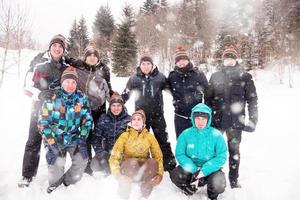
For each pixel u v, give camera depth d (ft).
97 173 15.03
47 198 12.56
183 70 15.47
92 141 14.85
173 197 13.07
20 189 13.12
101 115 15.08
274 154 19.34
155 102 15.88
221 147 13.33
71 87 13.19
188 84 15.52
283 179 15.08
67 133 13.43
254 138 23.44
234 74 14.05
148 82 15.80
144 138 13.91
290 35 92.27
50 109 13.14
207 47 94.02
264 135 24.38
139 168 13.23
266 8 103.19
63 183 13.67
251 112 14.07
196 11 95.30
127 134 13.92
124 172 13.08
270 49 95.61
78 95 13.57
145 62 15.58
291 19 96.58
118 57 97.66
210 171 12.93
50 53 13.61
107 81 15.85
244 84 14.08
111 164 13.34
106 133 14.93
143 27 98.58
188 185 13.37
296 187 14.10
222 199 13.06
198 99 15.56
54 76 13.62
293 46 90.74
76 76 13.35
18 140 20.43
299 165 17.12
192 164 13.21
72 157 13.62
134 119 13.96
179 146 13.79
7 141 20.08
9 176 14.30
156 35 94.99
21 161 16.38
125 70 96.94
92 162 14.62
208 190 12.75
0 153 17.53
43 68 13.46
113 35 123.75
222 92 14.15
